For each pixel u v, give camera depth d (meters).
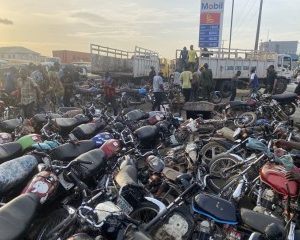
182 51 20.58
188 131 8.05
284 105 13.06
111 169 5.54
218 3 23.94
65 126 7.83
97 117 8.67
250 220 3.73
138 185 4.38
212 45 24.39
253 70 18.69
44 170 4.45
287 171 4.63
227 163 6.34
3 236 3.09
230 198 4.91
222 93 21.67
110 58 22.22
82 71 23.44
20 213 3.41
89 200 4.21
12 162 4.80
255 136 6.88
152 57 25.98
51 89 13.84
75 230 3.58
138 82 23.66
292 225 3.72
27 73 12.01
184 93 16.16
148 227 4.11
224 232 3.96
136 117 9.13
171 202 4.51
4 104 10.73
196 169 5.45
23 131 7.29
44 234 4.16
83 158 5.07
